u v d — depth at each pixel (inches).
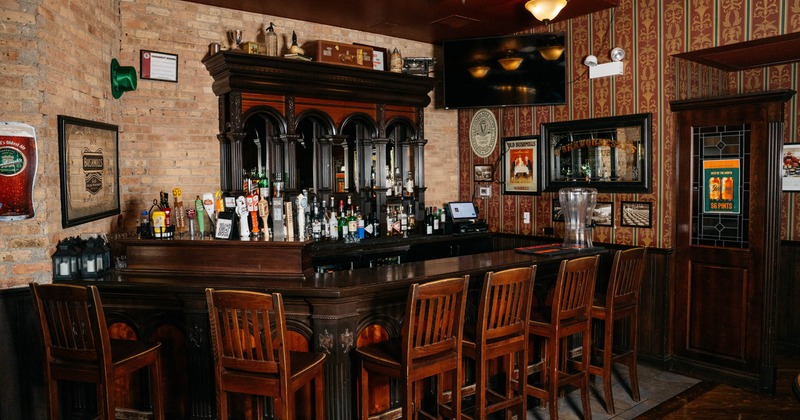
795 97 225.1
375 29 241.8
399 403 142.1
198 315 137.5
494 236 262.4
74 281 141.9
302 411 132.5
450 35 253.1
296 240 147.6
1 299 137.6
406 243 233.0
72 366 120.7
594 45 221.6
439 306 119.3
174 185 201.3
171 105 199.8
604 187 219.3
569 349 181.6
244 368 112.0
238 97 196.4
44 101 142.6
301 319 133.4
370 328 137.6
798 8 168.4
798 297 227.0
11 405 140.7
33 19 139.1
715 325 193.0
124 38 190.7
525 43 233.1
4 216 137.5
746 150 184.4
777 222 177.9
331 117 220.2
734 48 190.9
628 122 209.9
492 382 162.7
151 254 152.9
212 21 206.8
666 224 201.9
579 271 149.3
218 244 145.7
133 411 143.5
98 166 172.4
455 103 245.3
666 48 199.9
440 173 273.7
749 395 179.6
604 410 166.6
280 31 221.5
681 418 161.3
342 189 234.2
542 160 240.8
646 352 208.4
